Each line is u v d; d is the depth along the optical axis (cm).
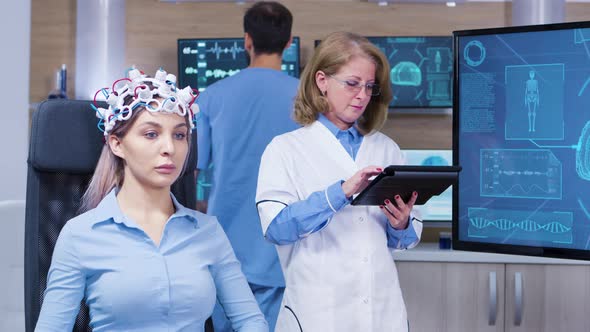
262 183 219
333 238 216
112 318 163
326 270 214
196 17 413
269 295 302
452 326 357
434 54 396
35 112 183
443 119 409
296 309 214
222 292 177
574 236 271
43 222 183
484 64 283
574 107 271
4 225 247
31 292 182
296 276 216
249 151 305
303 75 226
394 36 400
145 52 413
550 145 274
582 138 270
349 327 212
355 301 214
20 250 250
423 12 410
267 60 311
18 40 362
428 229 401
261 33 307
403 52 396
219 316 300
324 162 221
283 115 305
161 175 166
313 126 225
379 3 409
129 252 165
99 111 173
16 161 358
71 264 163
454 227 289
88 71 395
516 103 279
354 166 221
